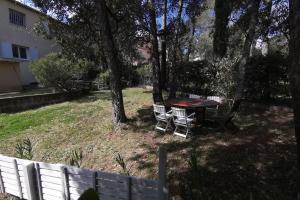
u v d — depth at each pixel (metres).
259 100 9.98
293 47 3.44
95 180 4.12
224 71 9.70
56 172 4.45
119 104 8.29
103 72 18.22
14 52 17.64
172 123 7.88
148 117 8.94
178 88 12.67
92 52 10.34
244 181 4.93
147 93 14.41
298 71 3.42
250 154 5.81
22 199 4.96
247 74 9.85
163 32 10.68
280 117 8.02
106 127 8.36
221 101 8.90
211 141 6.69
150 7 9.22
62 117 9.80
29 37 18.64
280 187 4.62
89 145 7.29
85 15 9.08
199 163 5.65
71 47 9.84
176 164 5.75
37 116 9.98
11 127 8.79
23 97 11.22
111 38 8.18
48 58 14.00
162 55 12.69
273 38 10.70
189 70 12.38
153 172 5.68
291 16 3.47
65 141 7.66
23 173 4.71
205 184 4.91
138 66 20.31
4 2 16.56
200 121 8.02
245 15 10.39
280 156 5.58
